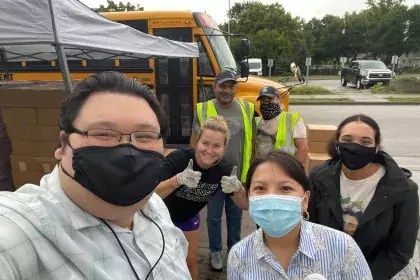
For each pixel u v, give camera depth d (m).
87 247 0.94
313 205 2.06
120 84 1.01
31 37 2.61
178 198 2.58
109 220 1.03
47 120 3.73
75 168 0.94
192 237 2.73
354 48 72.44
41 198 0.93
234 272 1.51
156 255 1.14
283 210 1.38
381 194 1.82
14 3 2.55
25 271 0.80
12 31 2.58
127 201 0.97
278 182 1.43
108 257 0.98
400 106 15.81
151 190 1.03
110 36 3.29
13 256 0.78
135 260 1.06
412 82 20.66
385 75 23.09
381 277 1.85
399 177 1.83
